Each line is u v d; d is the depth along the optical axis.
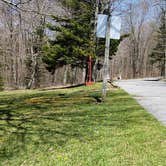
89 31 22.03
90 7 22.33
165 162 5.15
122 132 7.00
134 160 5.27
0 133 7.55
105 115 9.13
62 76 52.47
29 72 41.47
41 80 44.34
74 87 21.61
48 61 24.14
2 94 21.08
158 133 6.82
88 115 9.26
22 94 19.28
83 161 5.32
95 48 22.78
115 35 11.40
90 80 21.97
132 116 8.86
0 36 28.14
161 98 13.33
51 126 8.00
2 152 6.12
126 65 81.25
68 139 6.66
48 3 9.49
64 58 23.25
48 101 13.41
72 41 22.58
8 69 43.53
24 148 6.26
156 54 62.19
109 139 6.49
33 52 37.19
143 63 82.94
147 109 10.19
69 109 10.66
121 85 22.34
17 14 8.59
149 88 19.27
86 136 6.82
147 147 5.89
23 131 7.61
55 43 23.92
